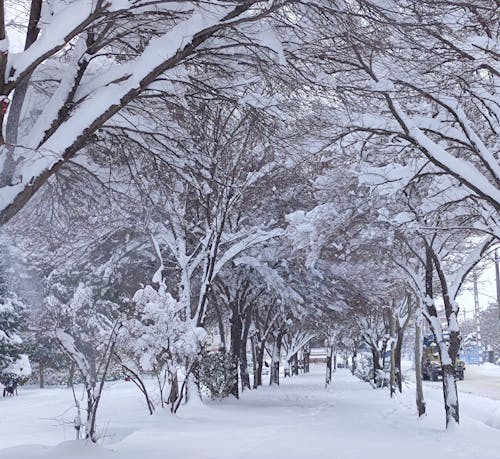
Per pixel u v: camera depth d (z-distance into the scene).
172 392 18.08
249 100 10.18
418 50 10.57
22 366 38.84
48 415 19.52
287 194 24.02
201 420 16.86
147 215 15.34
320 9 8.67
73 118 8.05
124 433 14.16
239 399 27.23
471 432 15.60
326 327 36.19
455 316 17.30
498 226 14.75
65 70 9.63
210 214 22.30
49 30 7.38
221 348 27.17
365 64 11.40
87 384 11.71
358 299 27.56
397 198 16.98
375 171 15.05
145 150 10.61
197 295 28.83
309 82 9.84
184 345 16.94
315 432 14.29
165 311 16.72
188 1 8.29
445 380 16.75
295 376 66.56
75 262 23.22
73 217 12.81
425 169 14.47
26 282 32.91
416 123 12.99
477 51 11.27
